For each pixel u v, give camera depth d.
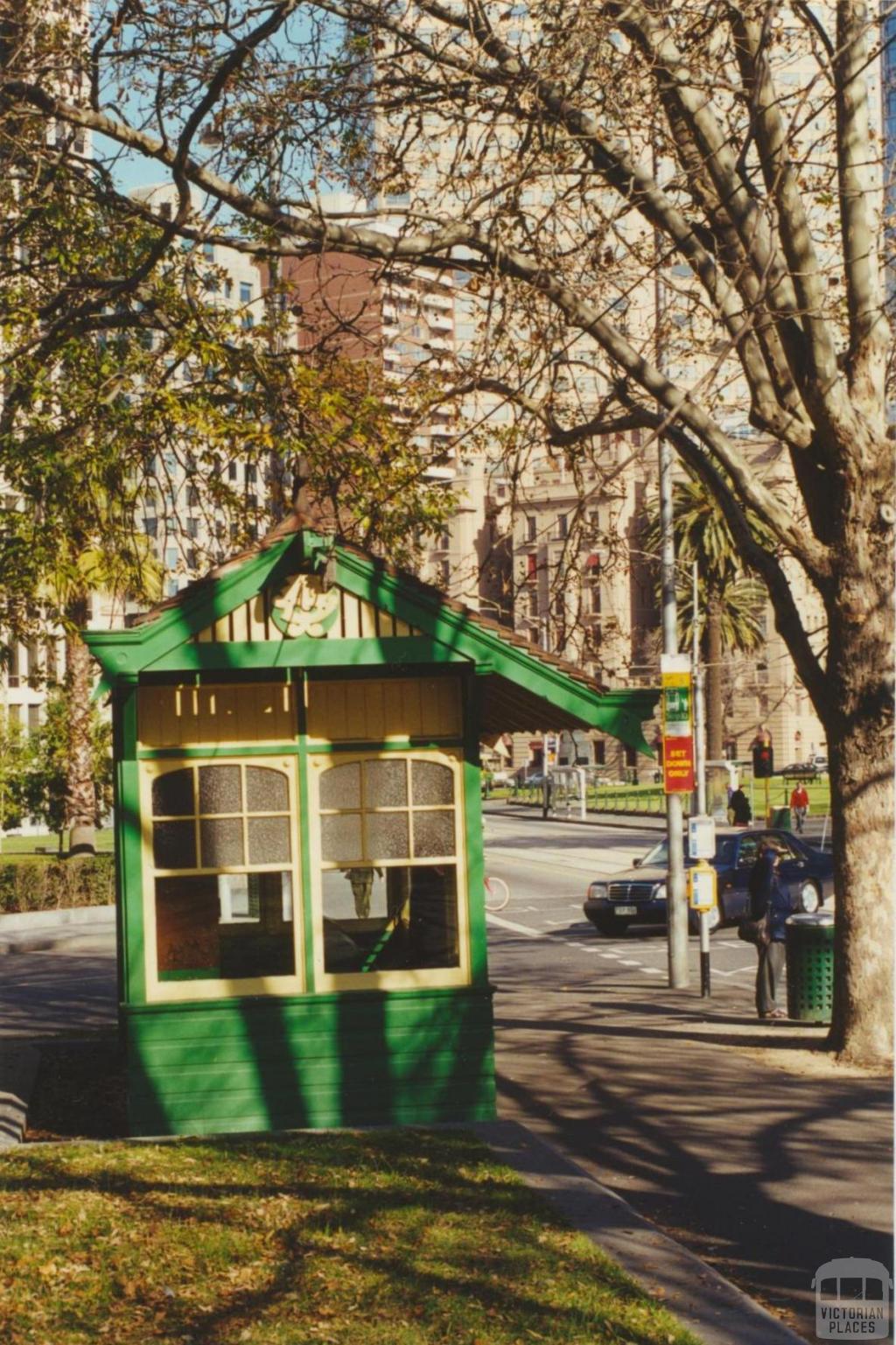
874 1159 10.40
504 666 11.66
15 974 24.34
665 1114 12.02
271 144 13.96
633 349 14.04
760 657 62.84
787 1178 9.94
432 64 14.41
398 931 11.84
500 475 15.55
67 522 16.00
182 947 11.62
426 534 15.63
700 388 11.81
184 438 15.80
